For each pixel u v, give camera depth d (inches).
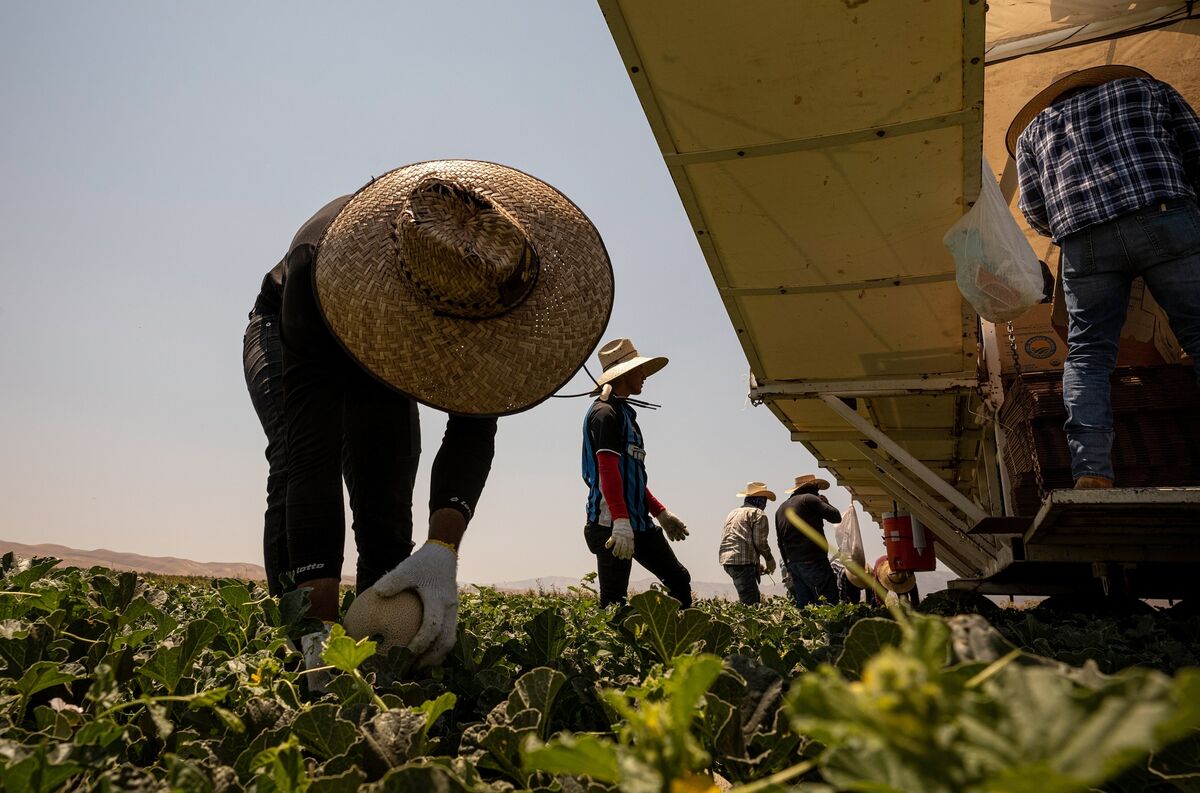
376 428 112.2
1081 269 136.6
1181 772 31.9
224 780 32.5
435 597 73.1
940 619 15.5
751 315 180.4
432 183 85.2
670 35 116.6
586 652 92.3
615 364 207.6
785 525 354.3
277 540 112.3
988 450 219.5
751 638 104.1
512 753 38.2
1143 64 220.1
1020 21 217.5
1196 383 147.5
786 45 116.1
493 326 89.7
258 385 117.7
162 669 51.7
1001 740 13.2
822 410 239.0
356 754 36.3
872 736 13.5
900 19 110.6
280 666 55.4
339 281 87.2
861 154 133.6
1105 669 58.1
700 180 143.3
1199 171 136.7
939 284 165.2
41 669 47.2
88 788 32.6
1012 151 163.3
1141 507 121.2
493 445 94.7
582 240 98.6
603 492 181.9
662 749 18.4
